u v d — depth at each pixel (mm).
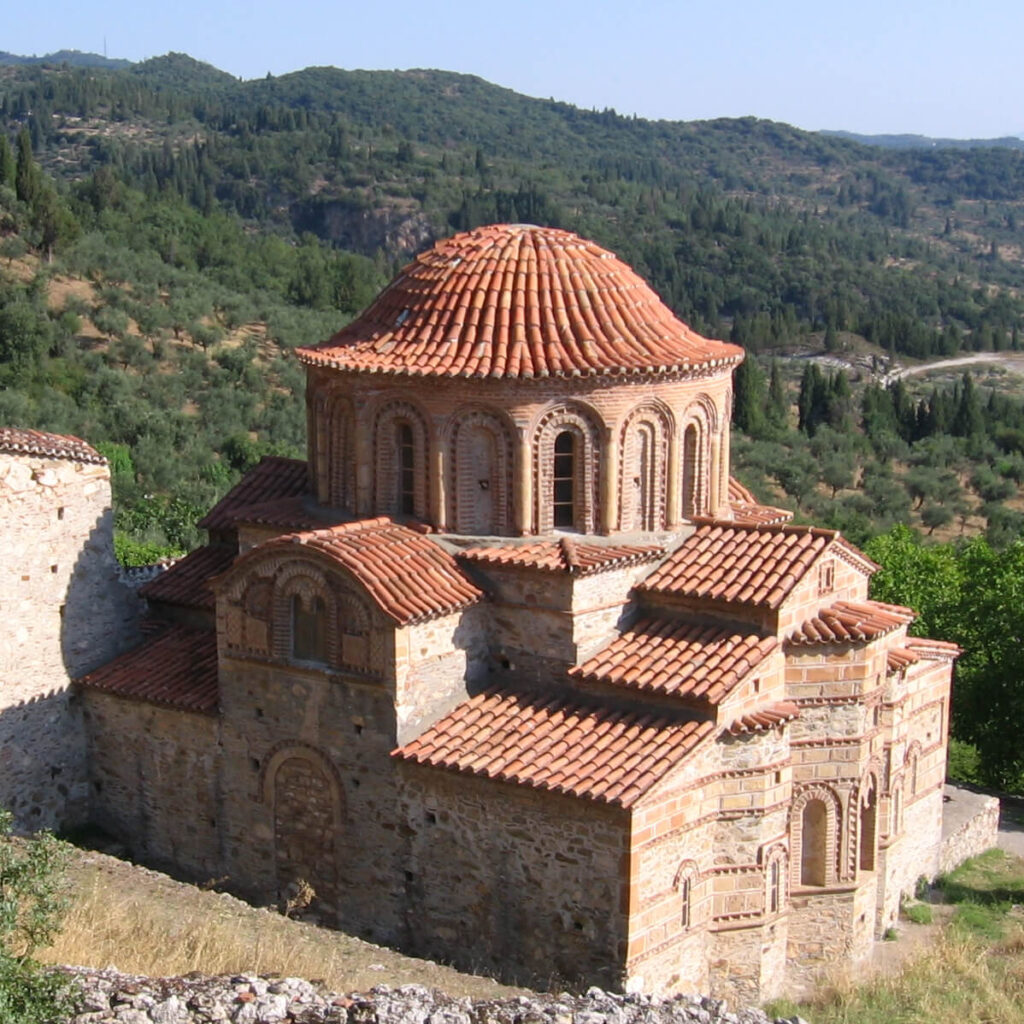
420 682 26844
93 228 112125
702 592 27188
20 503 29844
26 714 30328
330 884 28188
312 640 27609
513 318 28266
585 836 24781
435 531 28266
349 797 27578
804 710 27406
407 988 17484
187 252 116500
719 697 25391
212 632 32125
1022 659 42719
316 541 27094
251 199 189500
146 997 16188
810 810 27953
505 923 25984
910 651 30641
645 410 28203
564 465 28141
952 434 115188
